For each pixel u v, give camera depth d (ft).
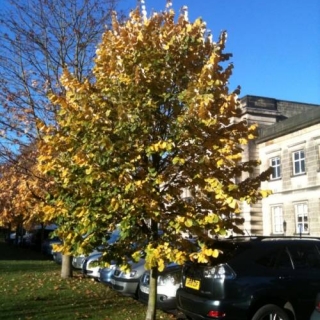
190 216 23.36
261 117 112.16
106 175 22.70
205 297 23.65
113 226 24.77
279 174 100.07
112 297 37.06
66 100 25.82
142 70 24.73
